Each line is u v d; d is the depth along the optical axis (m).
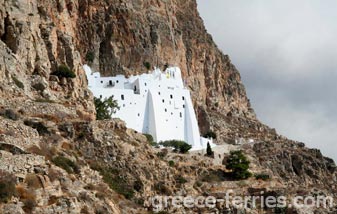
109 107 140.88
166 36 187.62
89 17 175.12
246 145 173.25
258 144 174.88
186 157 134.25
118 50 173.88
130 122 145.88
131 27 178.38
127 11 179.88
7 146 77.50
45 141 91.00
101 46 173.50
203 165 134.25
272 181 139.00
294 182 167.00
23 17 122.38
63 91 120.69
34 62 119.88
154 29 184.62
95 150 102.38
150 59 177.38
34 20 125.19
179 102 157.00
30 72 117.69
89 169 92.94
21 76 110.88
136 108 147.88
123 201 95.00
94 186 87.69
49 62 124.31
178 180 115.88
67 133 99.94
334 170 183.88
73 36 166.88
